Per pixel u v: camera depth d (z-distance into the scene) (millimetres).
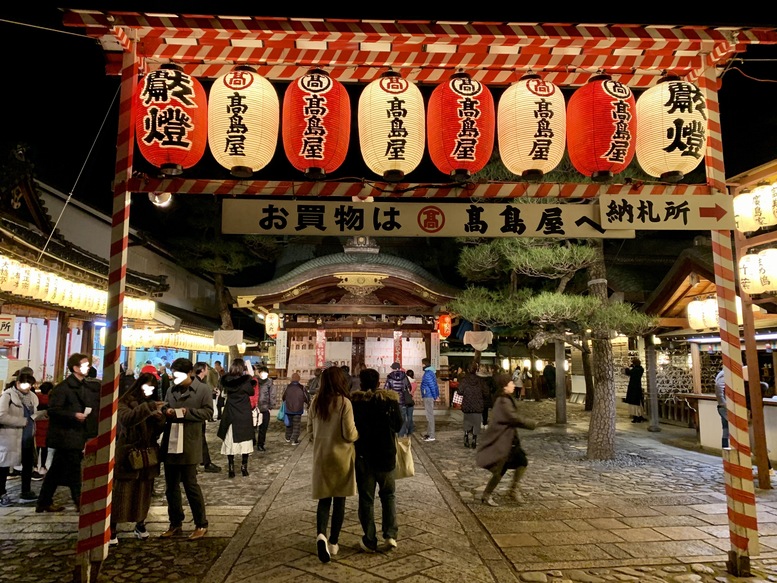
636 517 6480
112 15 4836
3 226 7754
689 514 6609
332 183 5113
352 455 5172
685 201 5273
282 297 18922
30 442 7184
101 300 11617
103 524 4508
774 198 7582
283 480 8641
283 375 19594
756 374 8258
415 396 20219
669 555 5258
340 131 5012
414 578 4633
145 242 18750
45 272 9328
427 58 5742
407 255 24672
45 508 6594
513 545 5508
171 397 5941
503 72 6078
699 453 10867
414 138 5031
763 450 8086
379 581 4562
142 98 4801
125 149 5008
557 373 16078
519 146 5086
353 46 5500
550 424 15805
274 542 5559
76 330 12508
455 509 6836
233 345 20000
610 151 5039
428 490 7867
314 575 4688
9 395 6934
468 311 11648
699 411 11617
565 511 6742
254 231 5008
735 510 4938
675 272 12312
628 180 8445
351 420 5098
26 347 10758
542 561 5082
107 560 5102
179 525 5797
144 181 4957
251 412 9047
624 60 5824
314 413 5301
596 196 5324
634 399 16625
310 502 7113
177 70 4883
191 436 5801
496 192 5242
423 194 5188
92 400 6672
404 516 6484
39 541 5586
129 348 15852
